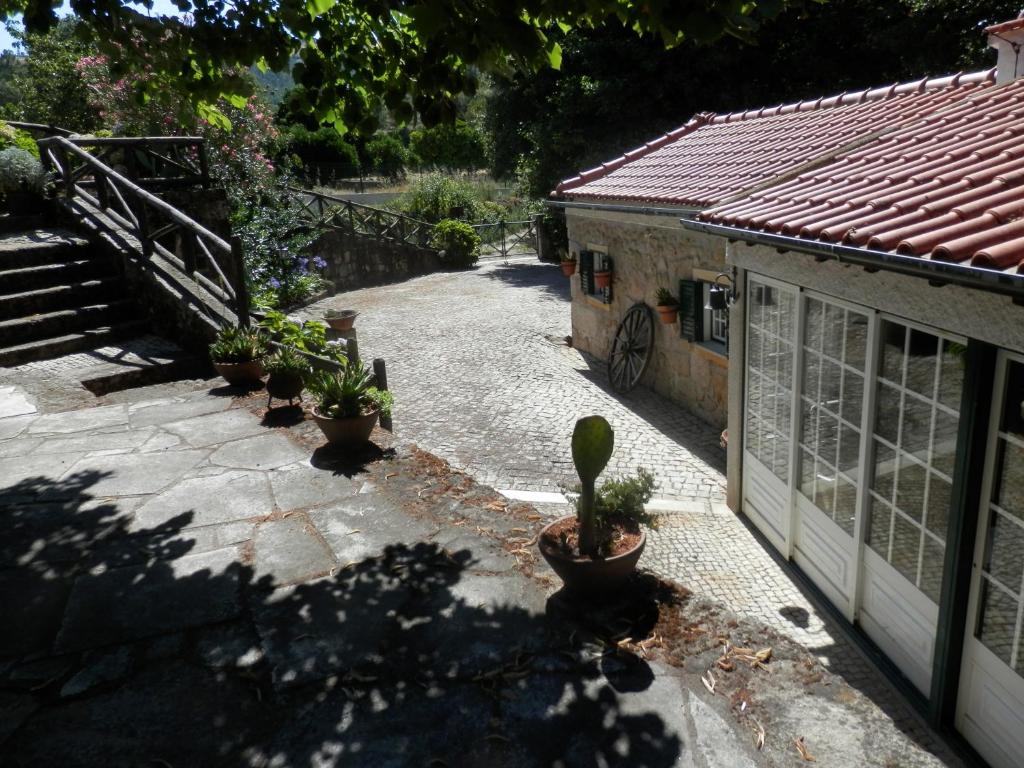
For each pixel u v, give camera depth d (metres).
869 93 8.80
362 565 4.09
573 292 13.05
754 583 5.48
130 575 4.01
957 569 3.55
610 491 4.06
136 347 8.03
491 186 33.19
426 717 3.00
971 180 3.91
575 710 3.04
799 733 2.95
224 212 10.57
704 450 8.24
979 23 14.52
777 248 4.72
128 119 13.77
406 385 10.91
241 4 4.17
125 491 4.96
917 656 4.10
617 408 9.79
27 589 3.89
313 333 8.00
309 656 3.36
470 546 4.29
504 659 3.33
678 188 8.73
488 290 19.08
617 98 17.38
